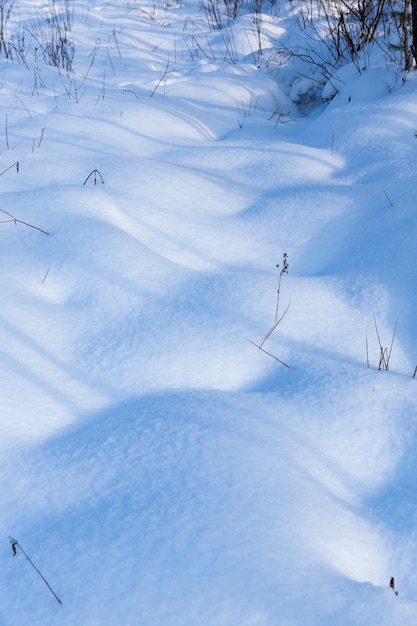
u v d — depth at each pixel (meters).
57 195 3.93
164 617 1.71
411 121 4.98
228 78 6.96
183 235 3.84
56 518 2.08
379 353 2.93
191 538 1.94
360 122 5.15
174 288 3.23
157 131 5.41
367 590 1.83
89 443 2.36
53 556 1.92
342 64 6.91
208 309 3.08
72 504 2.12
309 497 2.14
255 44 8.19
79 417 2.54
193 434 2.36
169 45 8.52
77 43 7.98
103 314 3.07
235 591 1.78
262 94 6.79
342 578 1.87
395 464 2.38
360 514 2.20
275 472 2.21
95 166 4.52
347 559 2.01
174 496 2.10
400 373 2.81
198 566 1.85
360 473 2.35
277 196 4.32
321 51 7.35
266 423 2.46
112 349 2.85
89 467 2.25
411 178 4.22
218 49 8.19
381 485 2.32
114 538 1.96
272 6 9.67
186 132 5.54
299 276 3.60
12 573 1.88
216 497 2.09
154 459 2.26
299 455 2.33
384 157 4.68
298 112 6.84
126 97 6.05
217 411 2.50
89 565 1.87
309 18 8.62
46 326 2.98
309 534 2.01
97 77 6.81
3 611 1.77
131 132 5.30
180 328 2.96
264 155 5.01
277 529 1.99
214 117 6.09
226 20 9.55
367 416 2.52
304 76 7.19
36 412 2.50
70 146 4.93
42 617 1.75
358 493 2.29
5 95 5.92
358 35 7.06
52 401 2.57
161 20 9.69
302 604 1.77
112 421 2.47
